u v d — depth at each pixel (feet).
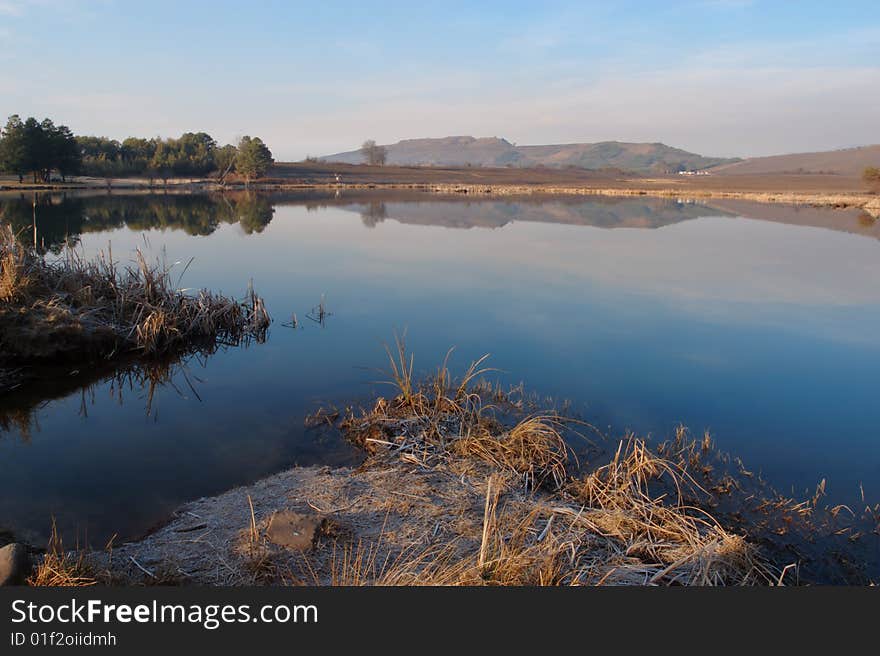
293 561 15.81
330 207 159.33
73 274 37.99
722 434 26.21
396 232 103.40
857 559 17.79
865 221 127.03
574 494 20.95
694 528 18.34
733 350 37.91
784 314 47.26
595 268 68.44
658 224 121.19
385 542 17.04
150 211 135.44
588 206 173.99
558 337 40.37
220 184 271.08
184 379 31.48
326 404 28.14
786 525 19.49
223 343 37.99
